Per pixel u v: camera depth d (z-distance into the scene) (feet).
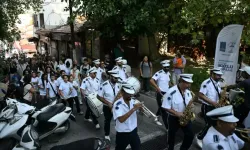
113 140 22.63
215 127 11.30
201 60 54.39
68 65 40.86
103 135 23.85
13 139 19.27
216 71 20.31
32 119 22.13
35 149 19.02
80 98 33.37
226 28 26.76
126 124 16.52
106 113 21.71
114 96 21.09
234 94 21.89
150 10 37.63
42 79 32.40
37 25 92.79
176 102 17.76
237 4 28.04
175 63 36.29
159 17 39.22
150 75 35.60
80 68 39.29
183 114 17.51
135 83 29.37
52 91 30.55
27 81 38.86
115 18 42.11
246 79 20.57
